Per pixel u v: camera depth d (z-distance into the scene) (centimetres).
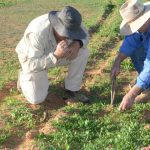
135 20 442
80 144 432
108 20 923
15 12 1034
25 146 434
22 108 483
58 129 452
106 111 482
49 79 565
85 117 468
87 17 952
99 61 639
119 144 422
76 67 497
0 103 513
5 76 589
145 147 419
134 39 487
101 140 432
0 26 879
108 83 544
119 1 1138
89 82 554
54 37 465
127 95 438
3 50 707
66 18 439
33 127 462
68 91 512
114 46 719
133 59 511
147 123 463
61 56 454
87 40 477
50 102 505
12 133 454
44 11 1041
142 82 432
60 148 424
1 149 433
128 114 471
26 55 472
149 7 445
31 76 477
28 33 466
